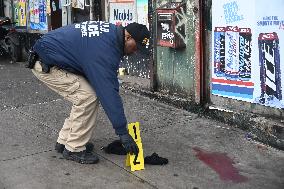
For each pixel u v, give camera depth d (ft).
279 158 12.60
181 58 17.31
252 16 14.14
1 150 13.37
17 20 31.22
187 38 16.83
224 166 12.08
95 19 22.99
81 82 11.64
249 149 13.25
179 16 16.72
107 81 10.89
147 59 20.52
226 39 15.20
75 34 11.32
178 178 11.36
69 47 11.35
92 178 11.43
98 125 15.46
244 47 14.61
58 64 11.59
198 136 14.35
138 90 19.52
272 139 13.44
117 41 11.01
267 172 11.69
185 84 17.35
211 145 13.58
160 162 12.17
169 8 16.85
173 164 12.23
